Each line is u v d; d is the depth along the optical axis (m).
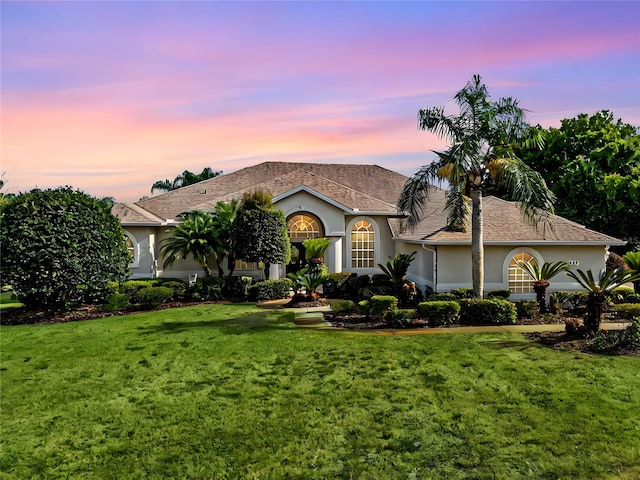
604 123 32.19
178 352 11.76
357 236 24.75
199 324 15.43
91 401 8.53
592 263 18.48
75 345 12.70
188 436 7.07
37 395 8.86
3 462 6.40
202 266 22.84
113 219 18.20
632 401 8.04
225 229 21.81
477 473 5.91
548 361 10.38
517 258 18.44
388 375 9.64
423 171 16.86
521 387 8.78
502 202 21.42
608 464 6.04
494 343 12.11
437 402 8.16
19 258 15.86
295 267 24.14
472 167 15.09
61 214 16.45
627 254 15.63
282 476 5.95
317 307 18.64
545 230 18.64
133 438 7.05
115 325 15.53
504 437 6.82
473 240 15.93
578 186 29.45
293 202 23.11
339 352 11.46
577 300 17.48
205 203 25.80
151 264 22.88
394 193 29.16
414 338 12.83
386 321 15.04
